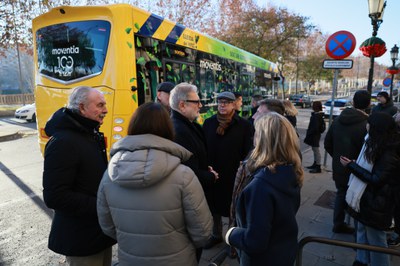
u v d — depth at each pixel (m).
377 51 6.48
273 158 1.64
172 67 5.19
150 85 4.62
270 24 21.28
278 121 1.68
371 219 2.42
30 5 12.19
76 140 1.81
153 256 1.50
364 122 3.23
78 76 4.53
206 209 1.60
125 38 4.20
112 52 4.22
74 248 1.87
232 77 7.79
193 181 1.55
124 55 4.20
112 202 1.54
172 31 5.20
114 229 1.68
